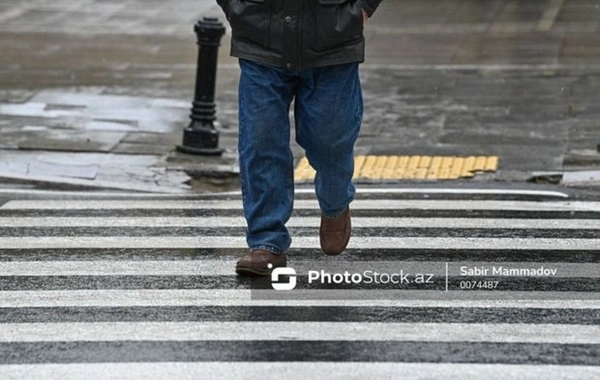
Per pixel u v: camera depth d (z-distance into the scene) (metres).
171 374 10.54
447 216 18.98
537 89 33.97
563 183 23.31
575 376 10.51
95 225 18.25
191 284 13.91
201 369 10.68
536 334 11.86
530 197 21.06
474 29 46.59
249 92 13.61
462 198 20.98
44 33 45.38
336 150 13.77
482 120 29.62
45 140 26.75
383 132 28.06
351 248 16.03
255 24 13.37
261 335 11.77
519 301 13.14
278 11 13.29
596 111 30.75
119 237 17.14
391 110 30.88
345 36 13.32
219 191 23.91
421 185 22.77
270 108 13.58
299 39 13.30
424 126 28.84
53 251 16.09
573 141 27.16
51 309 12.85
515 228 17.81
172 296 13.35
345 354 11.14
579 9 51.06
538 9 51.22
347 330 11.94
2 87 33.72
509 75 36.41
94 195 22.05
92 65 38.16
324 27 13.27
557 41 43.34
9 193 21.97
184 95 33.12
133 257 15.58
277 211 13.99
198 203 20.70
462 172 24.16
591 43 42.72
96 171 24.03
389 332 11.87
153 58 39.84
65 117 29.58
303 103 13.72
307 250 15.82
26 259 15.52
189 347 11.38
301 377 10.43
